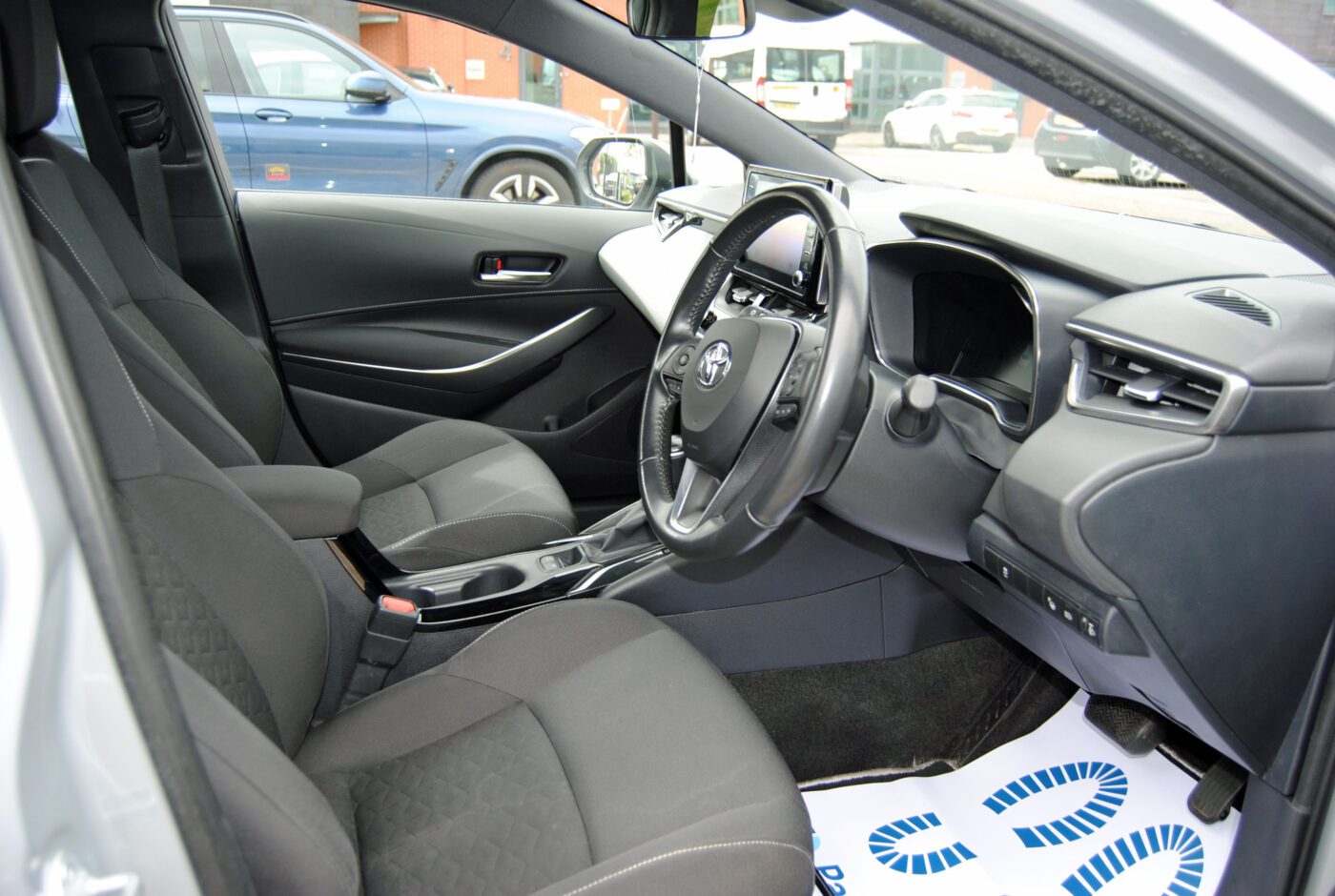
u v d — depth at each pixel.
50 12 1.32
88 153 2.07
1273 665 1.16
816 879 1.52
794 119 2.22
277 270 2.33
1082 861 1.49
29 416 0.55
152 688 0.60
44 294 0.58
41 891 0.55
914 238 1.46
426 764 1.19
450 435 2.10
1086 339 1.19
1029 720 1.73
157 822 0.61
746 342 1.29
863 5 0.76
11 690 0.53
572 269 2.52
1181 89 0.79
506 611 1.58
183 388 1.35
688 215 2.29
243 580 1.04
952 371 1.50
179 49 2.15
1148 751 1.61
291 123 2.86
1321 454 1.08
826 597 1.70
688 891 0.96
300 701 1.14
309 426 2.45
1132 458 1.08
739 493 1.28
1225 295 1.16
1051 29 0.77
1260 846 1.24
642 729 1.20
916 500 1.31
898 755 1.74
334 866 0.81
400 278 2.41
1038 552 1.18
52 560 0.55
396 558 1.68
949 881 1.50
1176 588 1.11
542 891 0.96
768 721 1.73
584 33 2.09
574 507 2.64
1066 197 1.78
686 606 1.66
